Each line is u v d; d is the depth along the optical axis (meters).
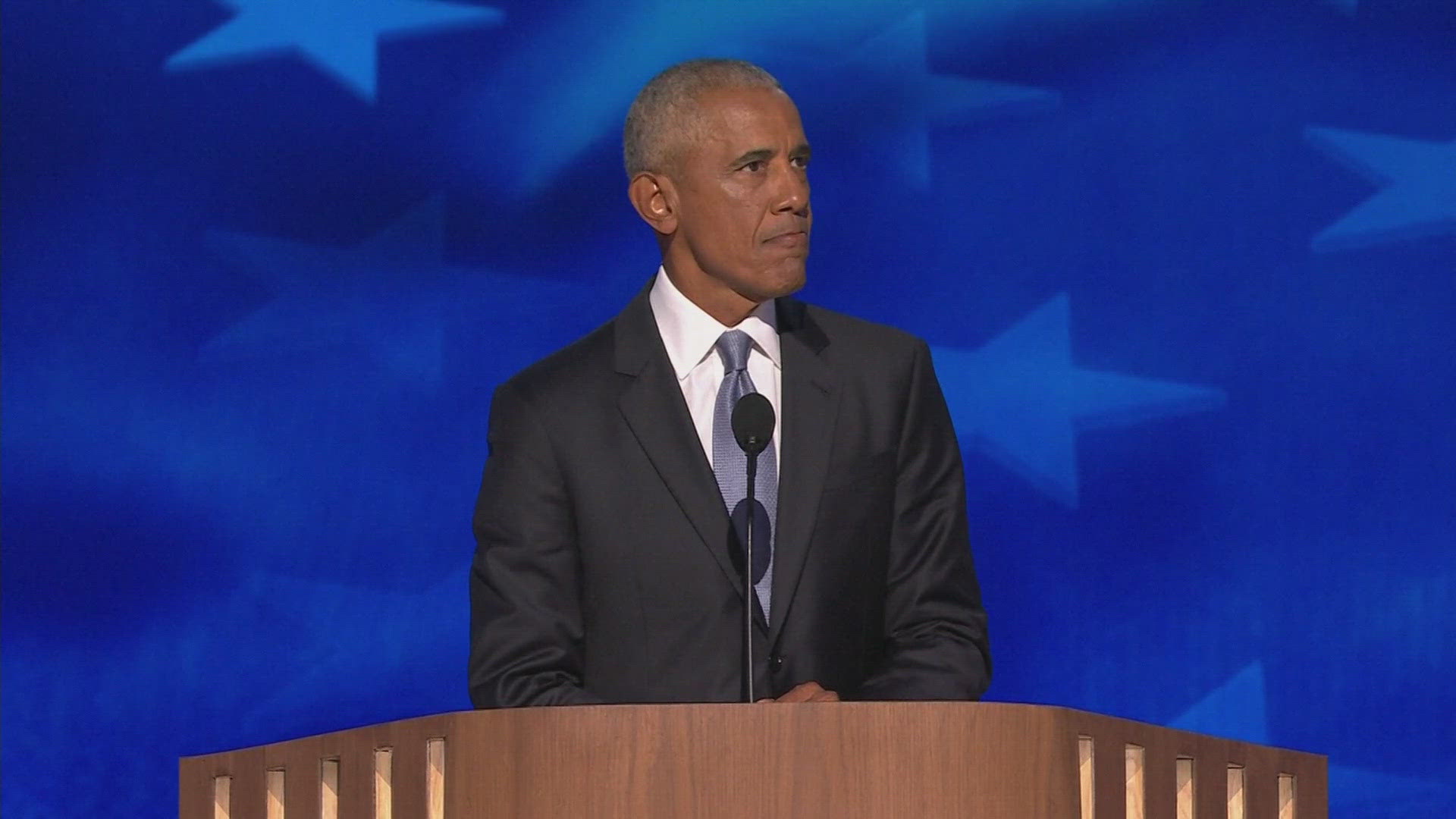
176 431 15.91
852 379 9.72
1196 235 15.97
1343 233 15.95
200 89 16.06
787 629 9.16
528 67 16.11
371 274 16.02
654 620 9.20
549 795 6.96
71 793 15.70
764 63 16.06
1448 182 15.95
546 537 9.35
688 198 9.30
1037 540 15.92
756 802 6.87
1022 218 16.03
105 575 15.84
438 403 15.97
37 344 15.94
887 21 16.06
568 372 9.70
